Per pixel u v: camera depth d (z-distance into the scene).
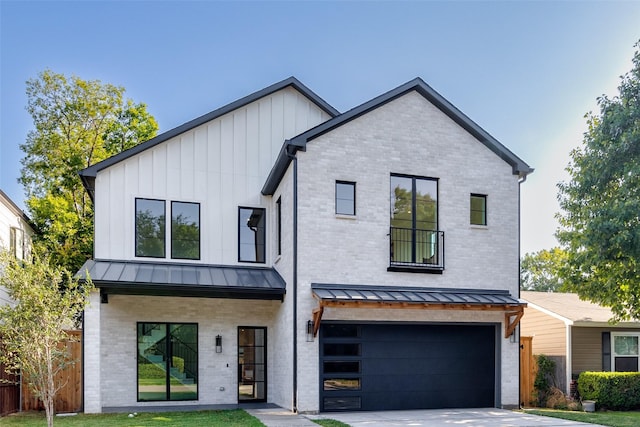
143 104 24.67
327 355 12.79
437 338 13.74
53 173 23.31
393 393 13.16
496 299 13.55
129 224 14.39
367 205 13.44
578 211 14.70
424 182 14.18
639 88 13.51
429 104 14.39
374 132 13.77
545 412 13.19
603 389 15.70
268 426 10.41
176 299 14.60
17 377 13.05
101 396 13.62
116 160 14.34
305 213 12.90
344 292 12.56
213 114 15.38
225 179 15.40
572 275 14.84
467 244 14.20
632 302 14.12
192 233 14.91
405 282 13.49
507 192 14.80
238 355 14.89
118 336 14.03
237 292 13.22
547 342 18.53
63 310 9.75
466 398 13.72
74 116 23.22
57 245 20.94
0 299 14.24
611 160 13.66
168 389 14.21
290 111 16.42
